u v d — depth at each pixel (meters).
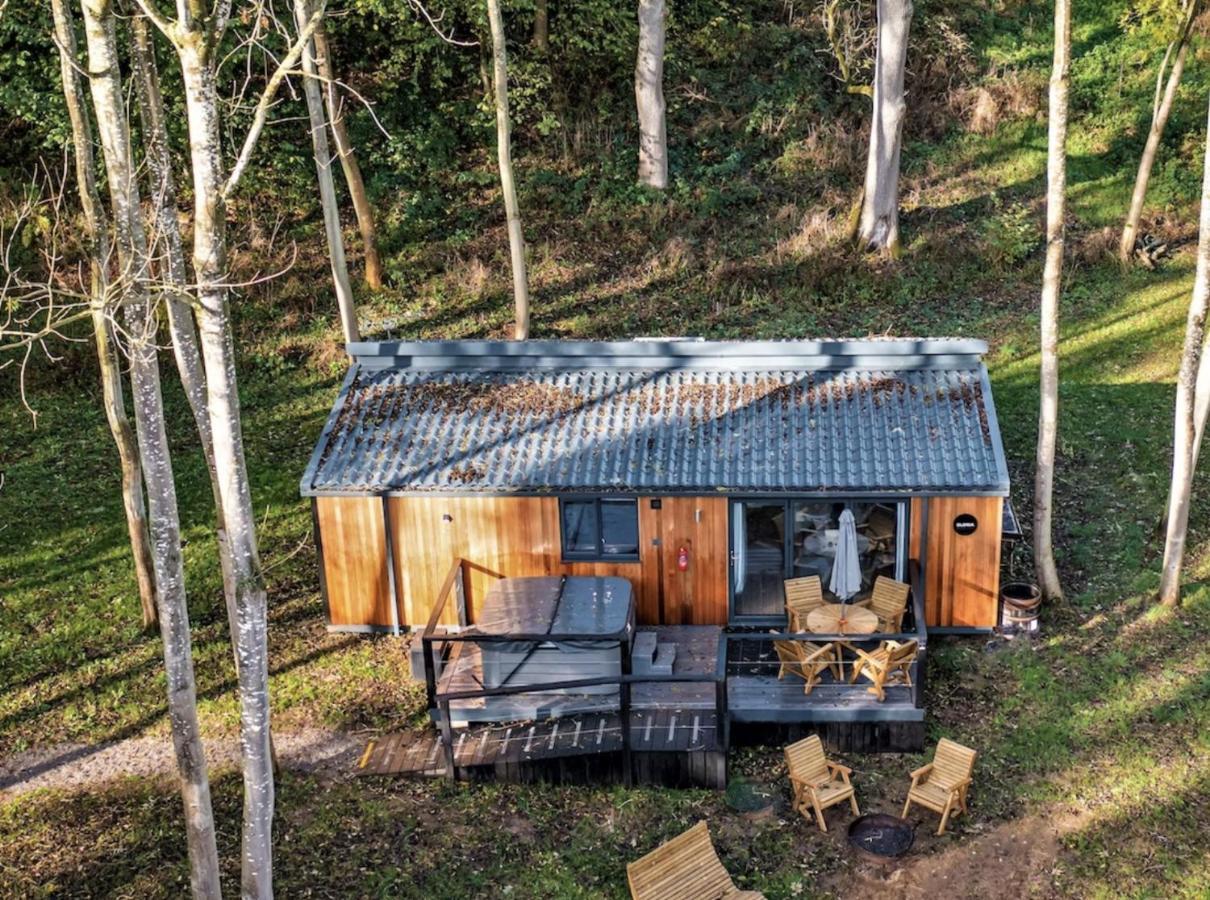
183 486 22.20
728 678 16.36
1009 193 31.98
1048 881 13.24
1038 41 37.22
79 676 17.42
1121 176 32.53
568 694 16.17
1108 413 23.72
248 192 29.55
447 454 17.80
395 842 14.21
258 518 21.36
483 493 17.25
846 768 14.29
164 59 26.84
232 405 10.48
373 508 17.67
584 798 14.92
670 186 31.81
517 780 15.20
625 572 17.73
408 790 15.10
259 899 11.43
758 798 14.74
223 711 16.66
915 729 15.27
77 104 13.15
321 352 26.62
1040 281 29.05
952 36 35.12
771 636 15.43
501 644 16.00
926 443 17.28
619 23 33.44
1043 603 18.09
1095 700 16.05
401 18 29.97
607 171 31.80
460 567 17.81
